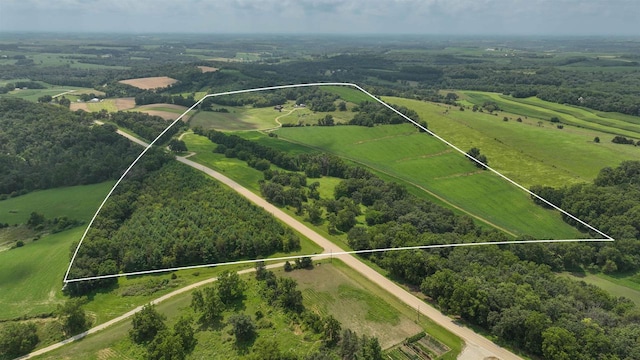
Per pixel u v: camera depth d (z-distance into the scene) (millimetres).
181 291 106375
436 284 99000
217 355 87188
